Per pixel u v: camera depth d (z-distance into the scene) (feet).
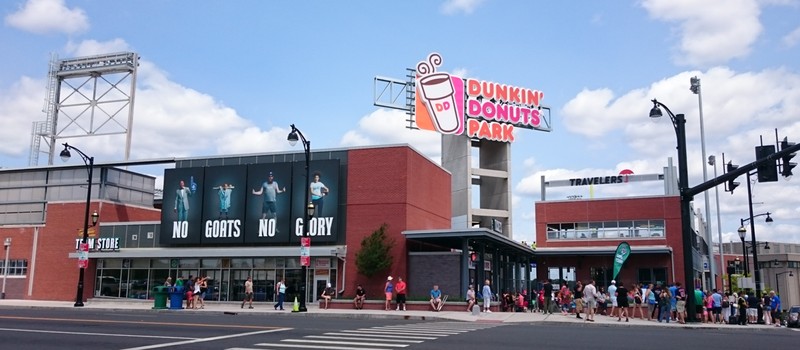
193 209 132.77
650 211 181.88
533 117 194.08
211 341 51.49
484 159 194.59
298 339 53.98
